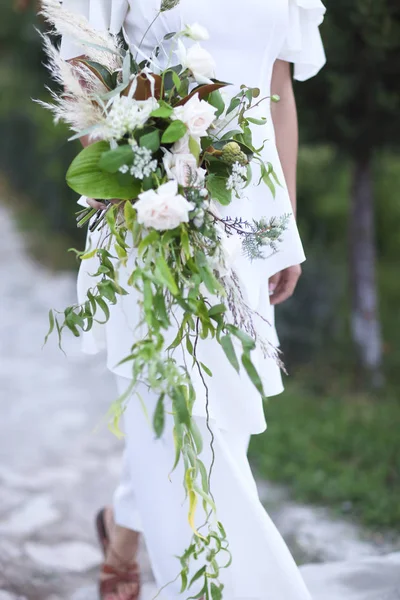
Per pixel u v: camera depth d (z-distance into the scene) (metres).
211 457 2.70
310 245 9.01
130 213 2.29
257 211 2.72
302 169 10.27
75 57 2.62
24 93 17.78
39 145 14.87
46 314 9.64
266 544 2.71
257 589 2.75
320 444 5.70
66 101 2.32
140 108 2.26
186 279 2.28
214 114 2.39
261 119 2.46
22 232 13.77
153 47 2.67
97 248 2.49
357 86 5.83
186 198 2.26
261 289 2.79
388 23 5.57
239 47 2.66
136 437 2.77
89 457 5.68
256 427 2.77
